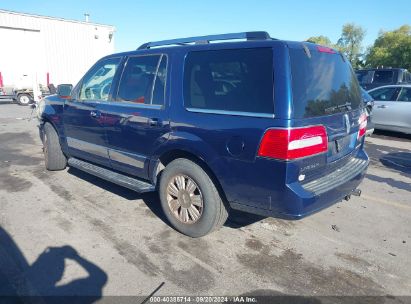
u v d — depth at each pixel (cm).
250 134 288
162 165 384
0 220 392
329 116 312
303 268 311
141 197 468
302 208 285
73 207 432
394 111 945
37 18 2125
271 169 281
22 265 305
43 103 573
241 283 287
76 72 2353
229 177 309
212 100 322
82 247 337
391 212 441
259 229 383
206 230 346
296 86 282
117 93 422
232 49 315
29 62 2142
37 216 404
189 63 347
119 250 334
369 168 643
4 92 1820
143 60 396
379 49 7094
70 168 598
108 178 433
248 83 298
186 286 282
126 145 408
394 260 329
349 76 376
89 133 466
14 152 714
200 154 325
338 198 330
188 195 351
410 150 802
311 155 290
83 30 2331
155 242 350
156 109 365
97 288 277
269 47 292
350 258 330
